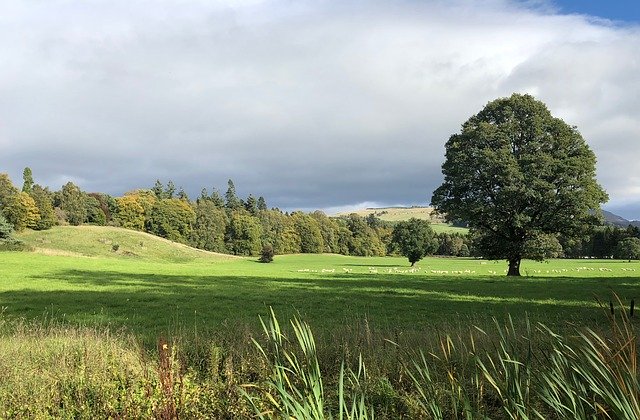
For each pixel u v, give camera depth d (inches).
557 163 1686.8
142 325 601.0
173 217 4658.0
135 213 4571.9
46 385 262.5
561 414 146.7
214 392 255.9
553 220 1708.9
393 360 271.0
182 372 277.1
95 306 828.6
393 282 1462.8
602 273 2166.6
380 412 213.8
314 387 160.2
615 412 134.9
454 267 3021.7
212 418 234.5
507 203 1697.8
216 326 508.7
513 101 1843.0
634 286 1221.7
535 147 1776.6
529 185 1675.7
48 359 304.5
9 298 925.8
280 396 160.7
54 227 3890.3
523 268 2805.1
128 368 277.0
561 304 843.4
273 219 5531.5
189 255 3831.2
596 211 1683.1
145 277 1491.1
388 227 7012.8
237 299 948.6
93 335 367.9
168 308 807.7
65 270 1603.1
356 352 293.4
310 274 1998.0
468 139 1859.0
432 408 170.9
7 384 263.9
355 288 1234.6
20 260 1846.7
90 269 1696.6
